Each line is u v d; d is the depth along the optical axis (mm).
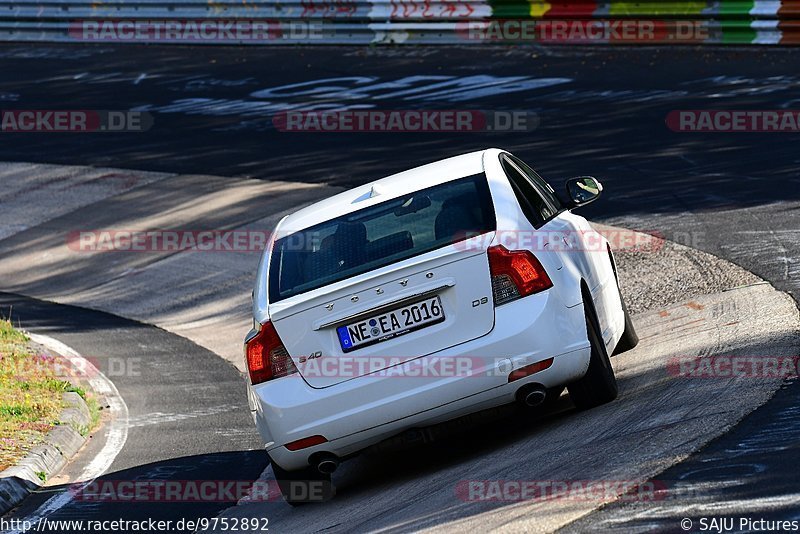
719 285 32094
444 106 71562
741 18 73562
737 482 15836
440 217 21188
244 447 28094
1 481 25578
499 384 19656
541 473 18391
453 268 19766
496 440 22094
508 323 19672
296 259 21594
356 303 19812
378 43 94438
